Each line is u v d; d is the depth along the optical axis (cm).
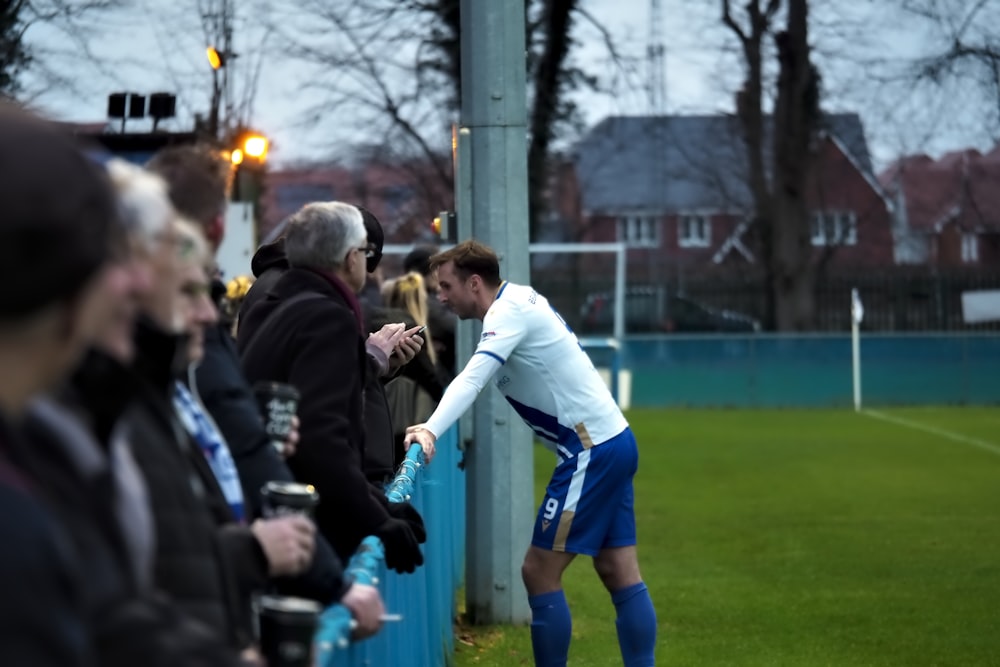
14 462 237
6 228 234
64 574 231
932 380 4534
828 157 6875
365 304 1158
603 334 5119
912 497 2169
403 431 1208
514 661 1092
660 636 1173
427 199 4962
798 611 1284
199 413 431
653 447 3045
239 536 391
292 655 347
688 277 5925
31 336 241
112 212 254
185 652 268
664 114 5550
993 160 7006
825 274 6003
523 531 1252
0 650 220
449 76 4416
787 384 4509
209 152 464
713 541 1731
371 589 471
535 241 4725
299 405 611
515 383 919
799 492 2239
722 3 5416
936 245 8388
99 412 291
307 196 5522
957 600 1340
